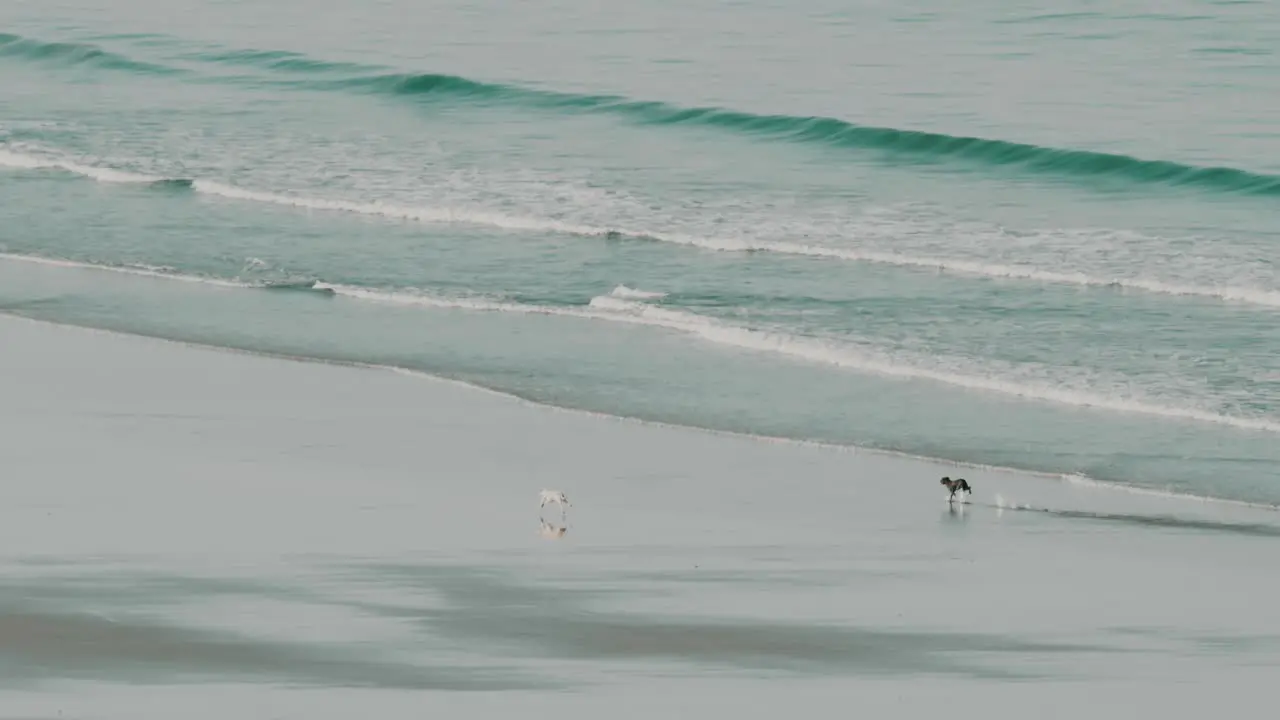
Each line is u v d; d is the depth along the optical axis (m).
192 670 42.97
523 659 44.41
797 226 107.94
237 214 111.81
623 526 57.62
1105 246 102.69
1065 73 162.50
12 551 52.81
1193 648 46.50
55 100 156.88
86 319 87.75
